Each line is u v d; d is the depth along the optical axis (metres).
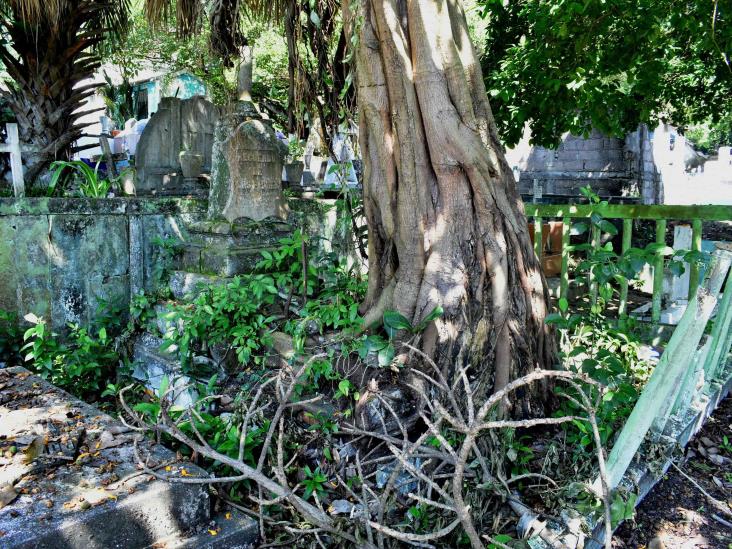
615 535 2.76
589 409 2.14
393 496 2.56
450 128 3.23
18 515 2.09
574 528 2.36
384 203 3.53
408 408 3.09
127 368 4.68
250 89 4.93
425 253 3.33
